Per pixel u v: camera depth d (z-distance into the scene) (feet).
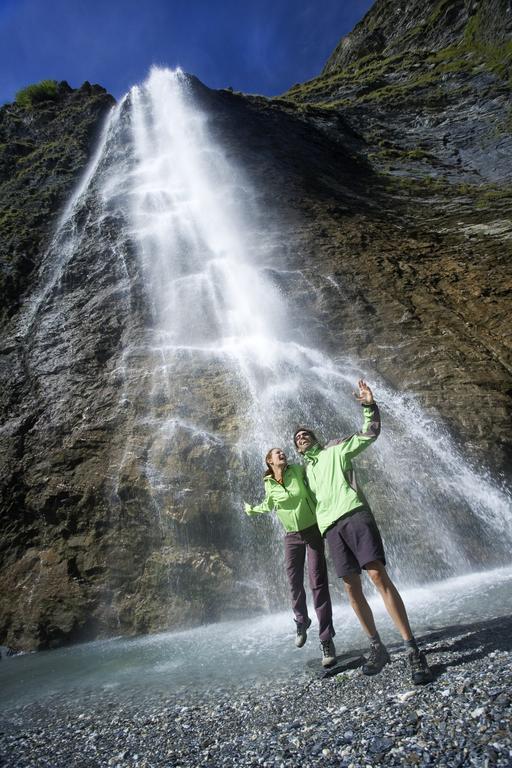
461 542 23.63
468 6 118.11
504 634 12.62
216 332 36.04
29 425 31.17
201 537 24.23
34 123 75.20
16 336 39.24
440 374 30.01
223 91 86.94
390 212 54.24
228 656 16.48
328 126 83.87
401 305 36.11
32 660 21.58
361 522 12.19
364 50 143.13
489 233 45.73
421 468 25.48
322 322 35.58
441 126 83.35
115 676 16.66
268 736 10.05
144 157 61.77
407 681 11.12
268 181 57.26
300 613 14.82
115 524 25.34
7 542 26.61
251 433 27.50
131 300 39.60
